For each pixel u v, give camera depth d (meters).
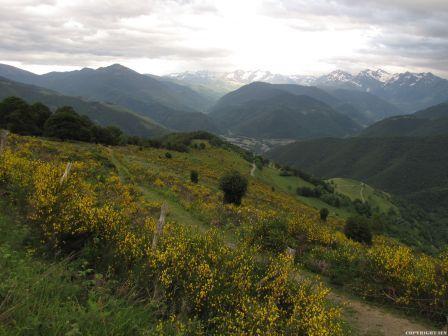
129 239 9.00
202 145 134.12
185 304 7.26
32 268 6.94
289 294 8.28
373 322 9.84
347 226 29.28
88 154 41.12
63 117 74.06
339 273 13.28
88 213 9.76
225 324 6.88
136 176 37.50
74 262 8.42
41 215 9.45
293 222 17.38
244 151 168.38
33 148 35.84
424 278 10.98
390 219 129.88
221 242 10.09
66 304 5.85
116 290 7.46
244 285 8.01
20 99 74.31
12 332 4.51
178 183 39.69
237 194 31.53
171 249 8.30
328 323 7.15
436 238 136.12
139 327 5.89
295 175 149.62
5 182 13.04
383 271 11.89
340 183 195.38
